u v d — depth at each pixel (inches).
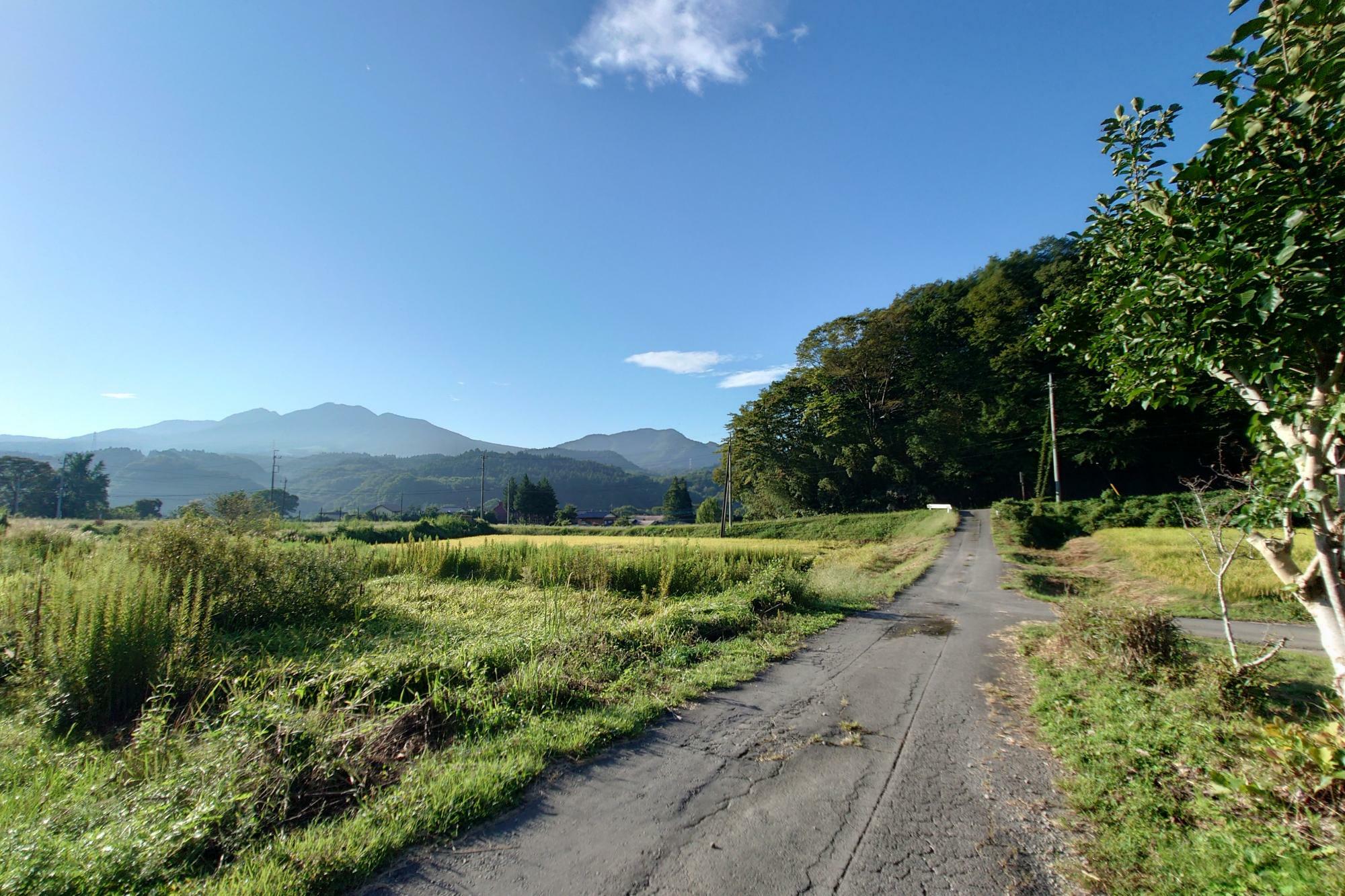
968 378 2085.4
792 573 529.7
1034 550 1077.1
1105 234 195.9
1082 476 1899.6
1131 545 900.6
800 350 2305.6
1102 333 199.6
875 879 130.7
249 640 333.4
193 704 229.5
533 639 304.8
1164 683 247.1
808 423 2209.6
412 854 137.4
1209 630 426.3
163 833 133.6
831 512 2094.0
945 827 152.4
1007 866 135.4
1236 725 196.1
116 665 233.3
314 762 168.6
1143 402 191.9
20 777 171.9
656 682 267.9
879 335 2086.6
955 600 574.2
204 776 154.6
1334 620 154.5
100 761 185.3
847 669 306.0
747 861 136.4
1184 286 143.3
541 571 613.9
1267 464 148.6
